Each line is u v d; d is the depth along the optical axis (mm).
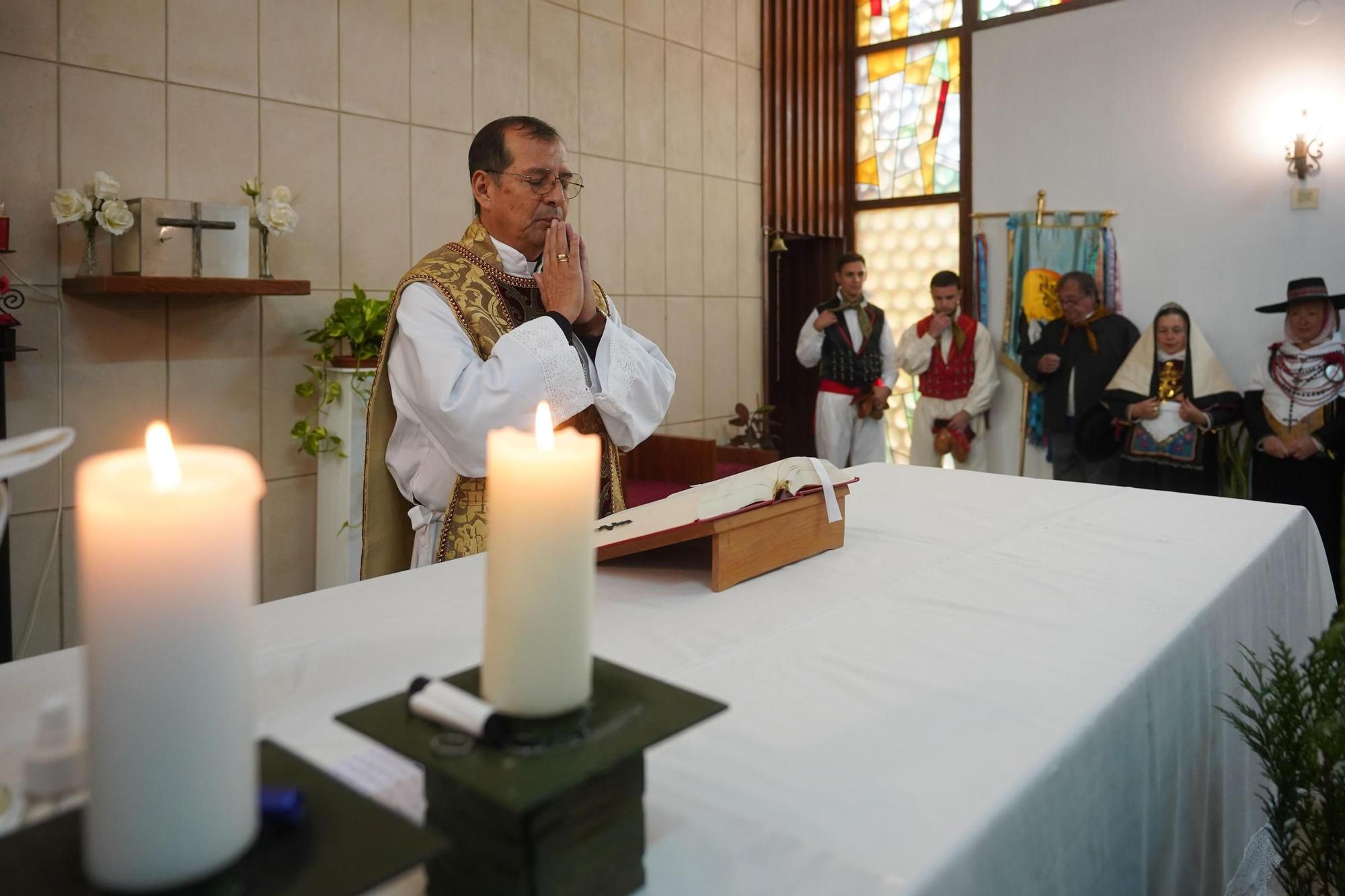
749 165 5496
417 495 1905
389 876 469
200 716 420
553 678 581
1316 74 4441
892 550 1520
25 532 2934
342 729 845
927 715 893
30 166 2885
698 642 1090
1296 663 1741
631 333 2086
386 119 3742
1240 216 4668
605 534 1415
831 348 5312
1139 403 4582
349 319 3375
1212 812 1255
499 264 1945
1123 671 1000
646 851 660
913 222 5762
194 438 3271
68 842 479
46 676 978
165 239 2973
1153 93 4867
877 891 621
